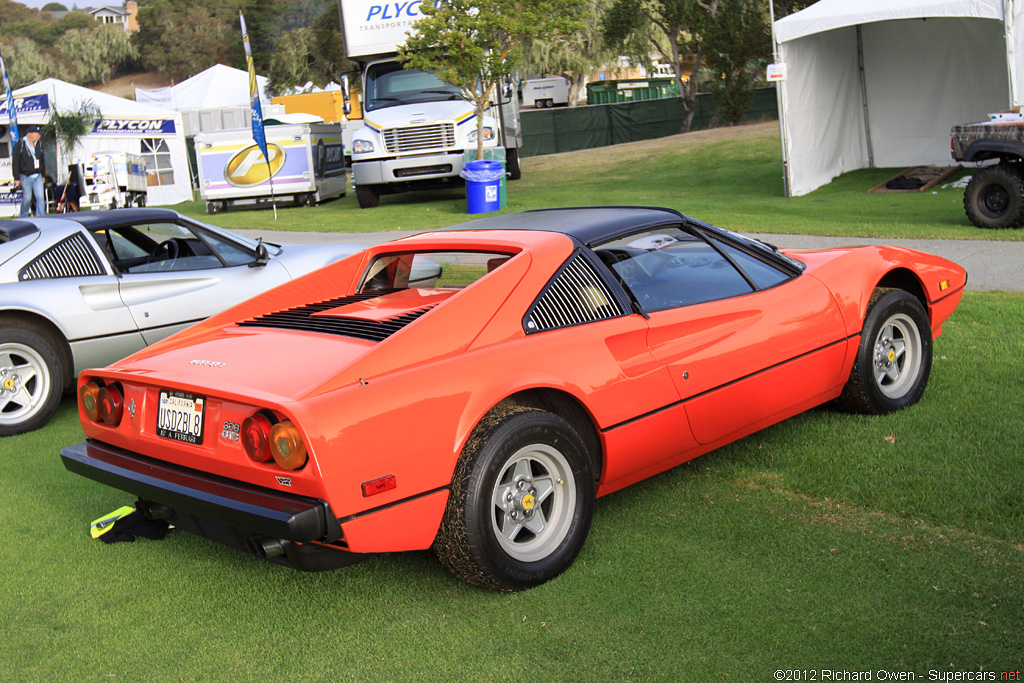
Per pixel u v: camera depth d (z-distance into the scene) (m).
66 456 3.51
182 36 112.31
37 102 23.27
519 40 17.05
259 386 2.92
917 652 2.59
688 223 3.96
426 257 3.81
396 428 2.81
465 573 3.02
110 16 157.88
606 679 2.58
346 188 26.98
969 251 9.44
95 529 3.88
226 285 6.37
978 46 17.89
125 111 25.09
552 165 28.11
